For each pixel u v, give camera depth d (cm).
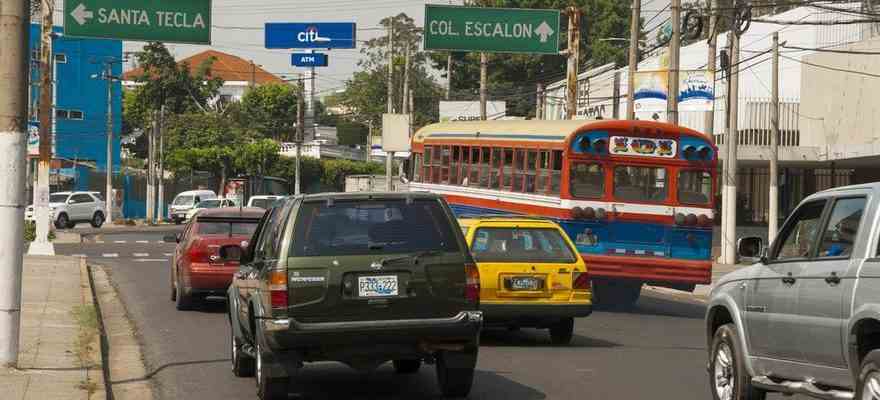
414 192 1237
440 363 1273
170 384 1430
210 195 7950
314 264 1179
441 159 3055
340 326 1173
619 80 6012
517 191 2644
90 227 7088
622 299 2677
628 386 1404
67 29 3866
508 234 1820
